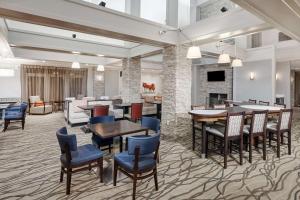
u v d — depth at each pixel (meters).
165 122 5.47
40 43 5.29
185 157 3.77
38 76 10.27
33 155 3.91
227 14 4.13
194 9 8.26
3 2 2.82
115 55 7.01
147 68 10.09
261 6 2.70
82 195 2.49
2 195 2.51
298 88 13.84
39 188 2.67
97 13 3.74
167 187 2.69
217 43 6.67
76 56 8.44
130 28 4.21
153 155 2.62
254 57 7.91
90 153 2.70
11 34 4.86
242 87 8.53
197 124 4.56
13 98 9.47
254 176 2.99
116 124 3.53
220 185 2.73
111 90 12.39
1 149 4.26
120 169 2.64
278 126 3.75
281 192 2.55
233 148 4.23
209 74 10.38
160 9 7.56
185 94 5.34
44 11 3.17
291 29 3.71
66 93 11.11
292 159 3.66
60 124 7.06
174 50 5.18
